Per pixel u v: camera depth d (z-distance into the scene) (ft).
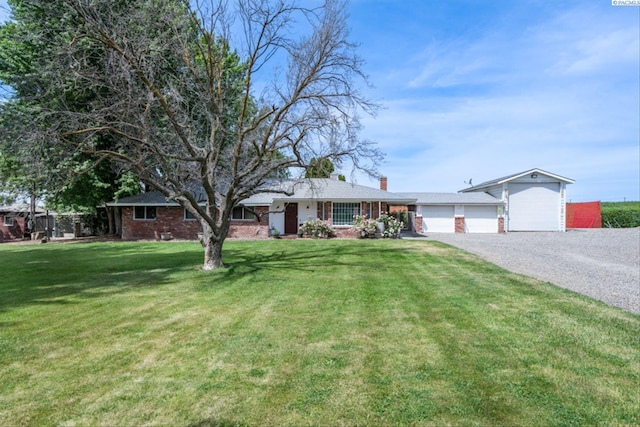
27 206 88.79
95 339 15.49
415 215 87.71
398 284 26.40
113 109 27.53
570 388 10.92
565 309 19.42
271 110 33.81
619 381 11.35
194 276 30.12
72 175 30.78
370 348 14.24
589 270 32.78
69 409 9.98
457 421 9.30
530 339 14.99
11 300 22.45
